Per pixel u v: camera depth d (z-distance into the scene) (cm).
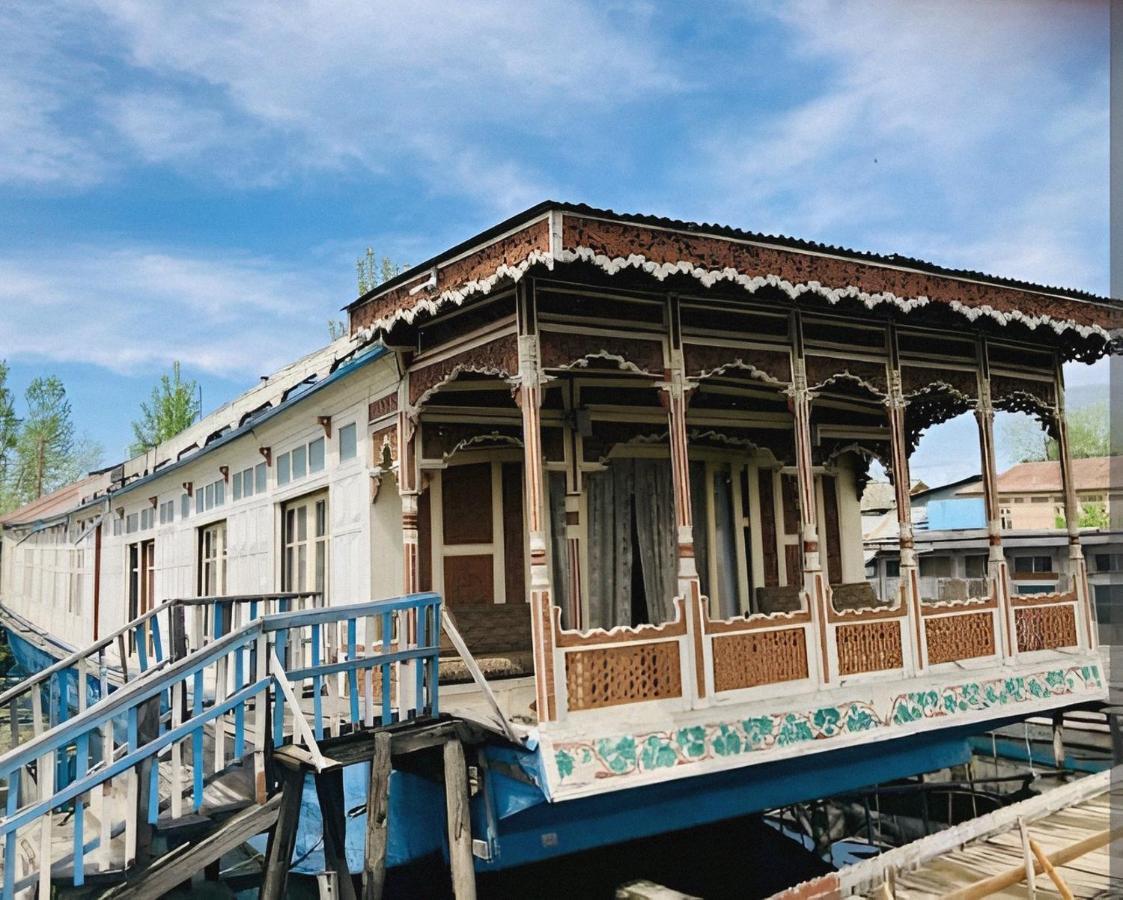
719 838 876
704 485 958
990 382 870
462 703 748
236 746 561
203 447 1171
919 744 775
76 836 511
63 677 641
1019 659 830
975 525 2195
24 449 4181
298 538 970
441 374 705
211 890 801
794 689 678
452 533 828
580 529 852
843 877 591
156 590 1461
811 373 742
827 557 1095
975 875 655
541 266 564
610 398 878
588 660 592
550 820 614
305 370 1020
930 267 729
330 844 584
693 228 598
